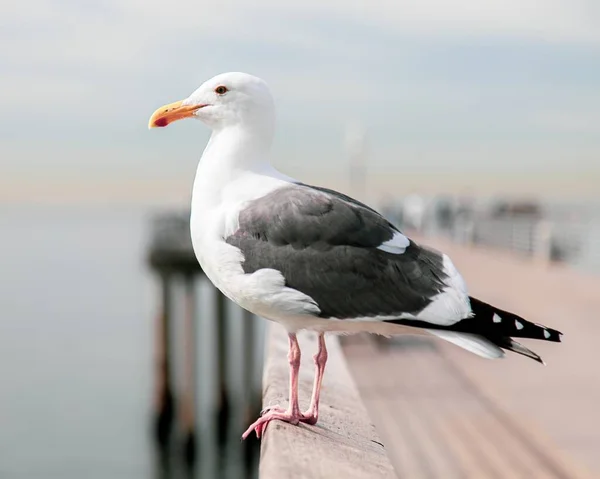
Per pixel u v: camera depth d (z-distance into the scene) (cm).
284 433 308
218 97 374
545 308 1554
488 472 680
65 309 4700
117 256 10350
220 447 1981
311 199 350
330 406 369
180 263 1962
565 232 2519
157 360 2025
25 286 6209
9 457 1872
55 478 1734
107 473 1795
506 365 1127
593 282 1978
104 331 3803
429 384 1037
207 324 3800
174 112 381
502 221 3134
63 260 9531
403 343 1373
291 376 339
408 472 684
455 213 4562
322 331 352
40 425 2145
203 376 2734
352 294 337
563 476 661
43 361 3053
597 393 938
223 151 368
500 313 331
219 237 351
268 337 510
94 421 2183
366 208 363
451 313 335
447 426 833
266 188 360
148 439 2017
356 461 286
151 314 4191
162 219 2177
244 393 1992
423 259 351
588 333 1312
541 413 855
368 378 1084
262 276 339
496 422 841
